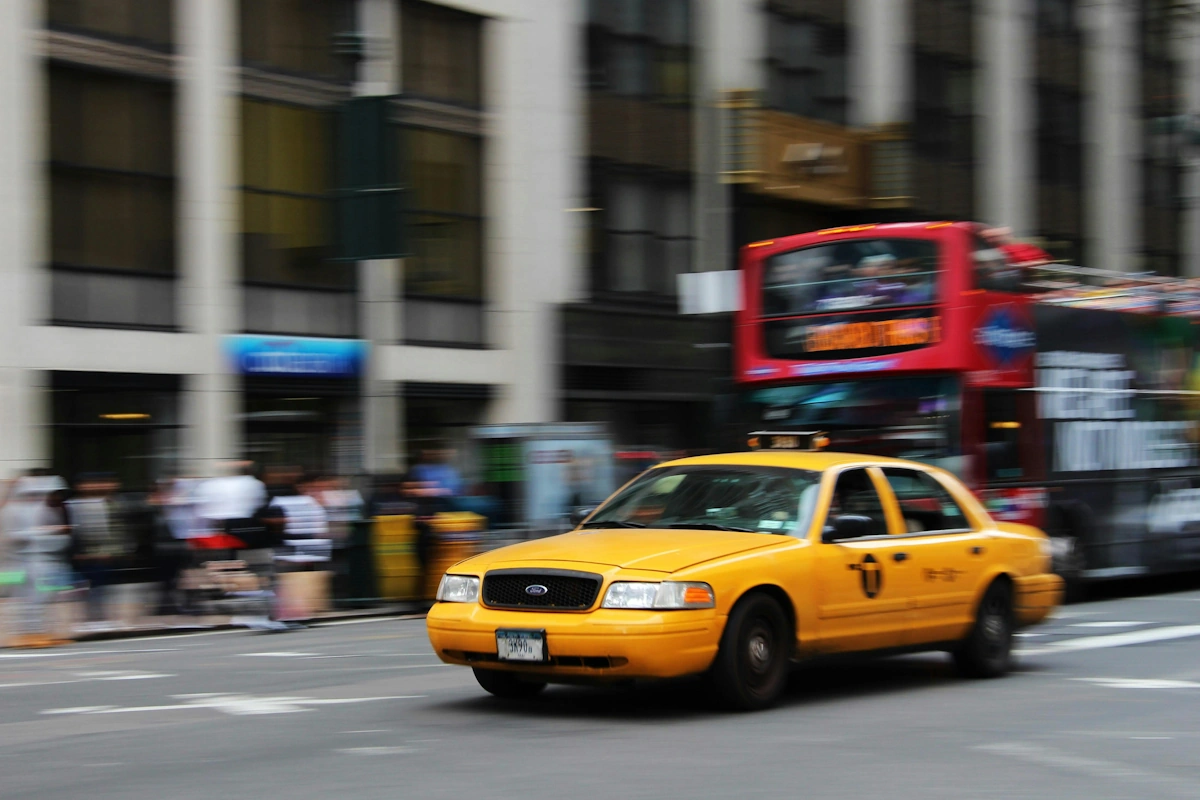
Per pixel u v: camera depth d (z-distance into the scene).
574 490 21.67
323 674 11.86
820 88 33.84
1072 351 18.28
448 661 9.17
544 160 27.91
